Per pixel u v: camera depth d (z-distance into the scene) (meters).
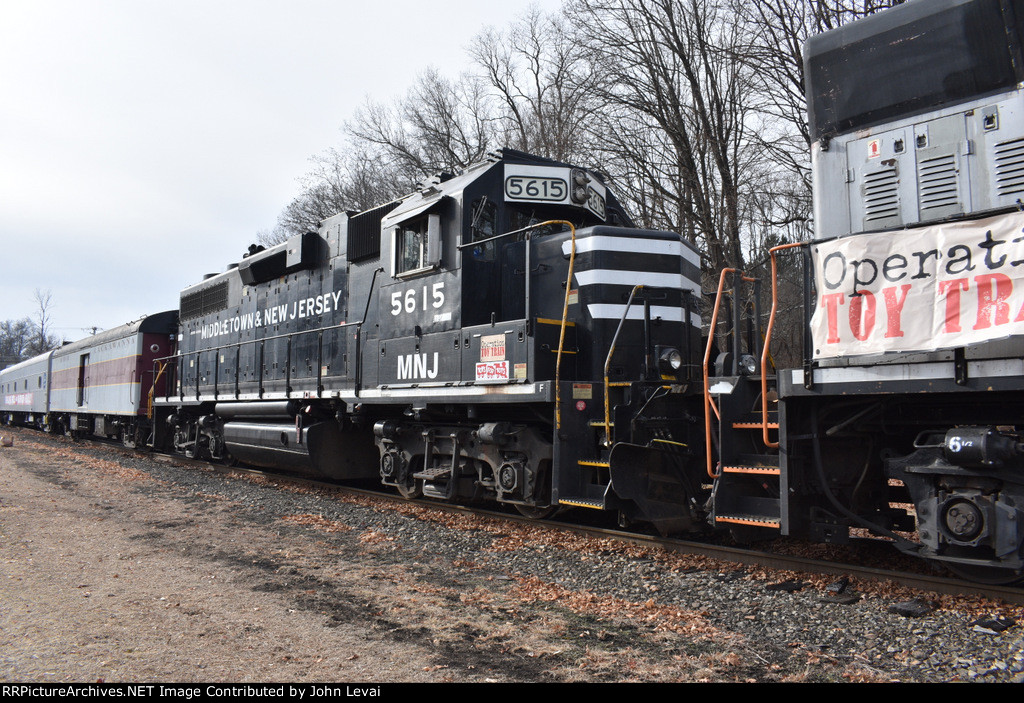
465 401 8.23
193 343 16.89
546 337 7.63
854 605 5.23
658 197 21.88
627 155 21.83
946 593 5.22
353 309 10.68
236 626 4.83
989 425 4.89
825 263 5.32
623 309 7.84
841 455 5.98
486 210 8.62
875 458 5.88
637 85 21.58
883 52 5.54
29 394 30.66
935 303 4.73
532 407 7.93
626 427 7.08
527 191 8.73
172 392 17.91
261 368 13.27
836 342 5.20
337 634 4.73
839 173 5.76
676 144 21.11
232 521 8.79
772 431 6.50
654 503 6.99
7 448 19.78
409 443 9.90
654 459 7.18
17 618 4.88
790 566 6.14
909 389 4.87
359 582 6.08
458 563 6.77
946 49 5.20
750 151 20.55
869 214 5.55
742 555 6.46
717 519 6.23
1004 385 4.43
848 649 4.47
